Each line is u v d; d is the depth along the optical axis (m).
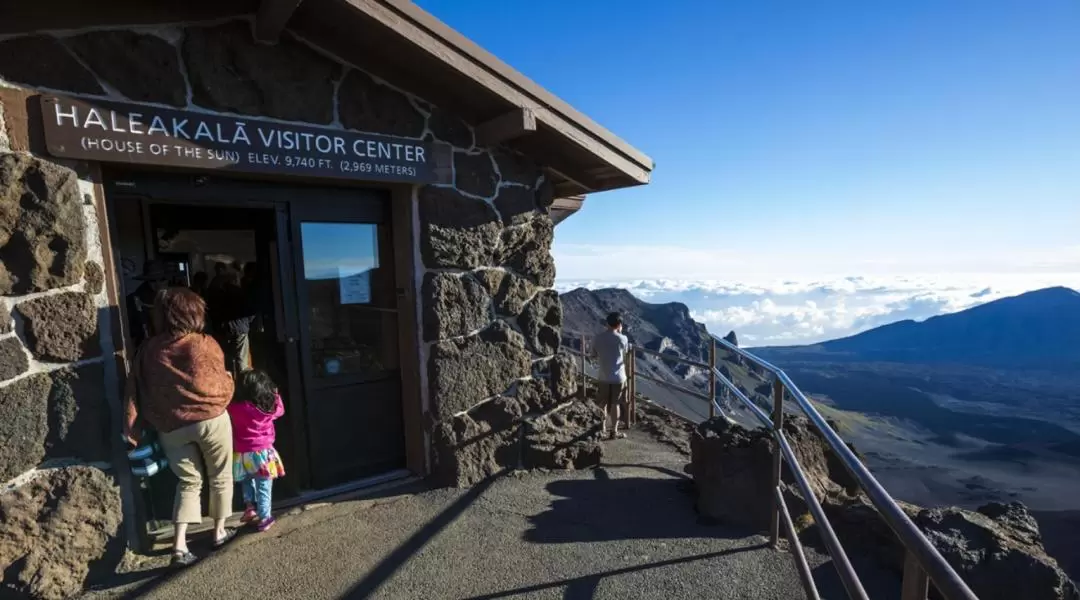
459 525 3.66
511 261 4.60
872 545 3.27
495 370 4.46
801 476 2.67
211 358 3.09
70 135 2.75
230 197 3.58
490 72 3.70
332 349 4.13
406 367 4.31
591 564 3.21
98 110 2.82
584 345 7.94
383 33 3.33
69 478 2.84
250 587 2.95
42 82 2.70
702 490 3.94
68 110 2.74
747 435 3.96
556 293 4.90
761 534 3.57
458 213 4.20
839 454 1.98
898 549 3.11
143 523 3.20
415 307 4.14
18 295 2.68
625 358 6.84
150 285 3.48
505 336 4.51
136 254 3.99
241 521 3.65
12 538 2.68
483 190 4.34
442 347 4.14
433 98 4.00
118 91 2.90
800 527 3.52
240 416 3.41
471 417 4.34
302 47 3.48
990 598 2.73
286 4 2.88
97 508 2.94
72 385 2.84
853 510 3.48
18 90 2.64
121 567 3.04
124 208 3.92
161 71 3.01
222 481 3.22
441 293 4.12
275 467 3.53
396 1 3.20
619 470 4.85
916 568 1.35
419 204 4.07
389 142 3.83
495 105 4.00
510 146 4.50
